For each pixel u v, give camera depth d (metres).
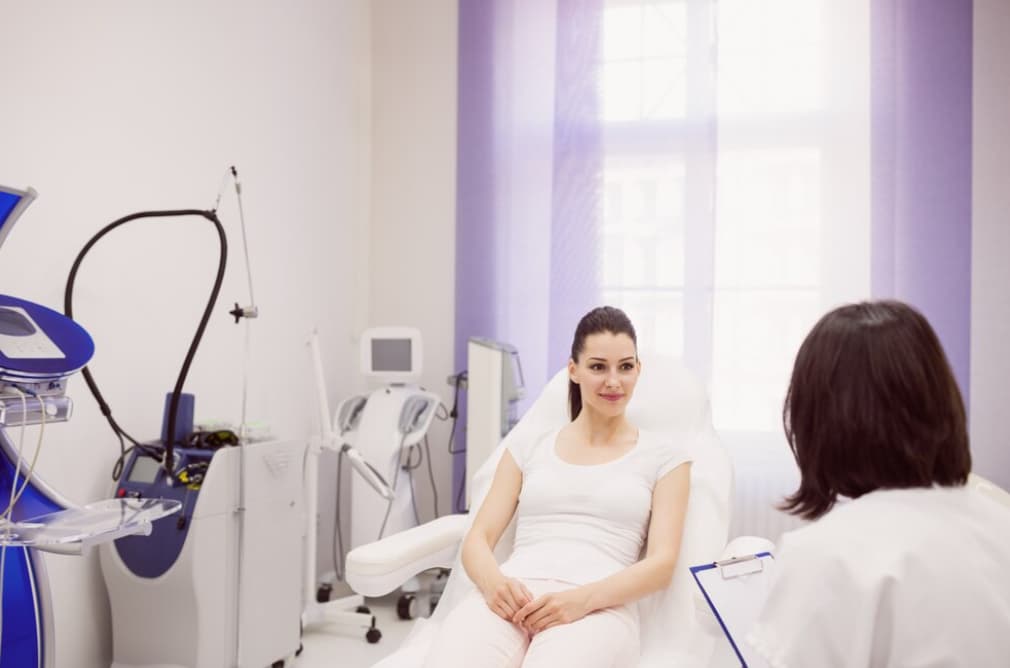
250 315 1.97
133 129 2.02
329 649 2.35
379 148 3.48
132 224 2.01
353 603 2.62
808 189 2.98
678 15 3.12
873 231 2.85
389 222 3.47
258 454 1.99
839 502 0.78
